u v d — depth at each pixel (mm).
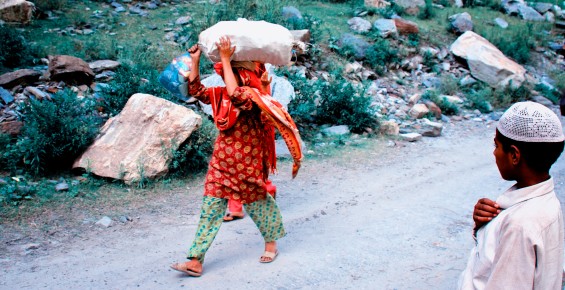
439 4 15516
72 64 7496
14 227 4629
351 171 6633
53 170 5891
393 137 8164
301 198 5684
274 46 3621
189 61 3660
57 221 4820
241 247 4438
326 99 8344
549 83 12641
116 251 4328
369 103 8375
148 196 5551
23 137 6039
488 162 7324
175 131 5965
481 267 1786
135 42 9344
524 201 1749
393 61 11195
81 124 6004
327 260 4230
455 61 12195
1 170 5676
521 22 15406
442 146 8070
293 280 3883
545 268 1683
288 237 4672
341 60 10438
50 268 3980
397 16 12758
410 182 6316
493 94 11117
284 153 7000
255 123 3709
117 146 5910
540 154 1733
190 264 3844
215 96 3672
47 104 5871
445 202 5695
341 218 5152
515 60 13305
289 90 7723
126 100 7027
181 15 10883
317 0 13672
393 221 5102
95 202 5289
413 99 9797
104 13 10523
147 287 3729
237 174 3723
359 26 11820
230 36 3541
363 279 3943
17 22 9305
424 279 3965
